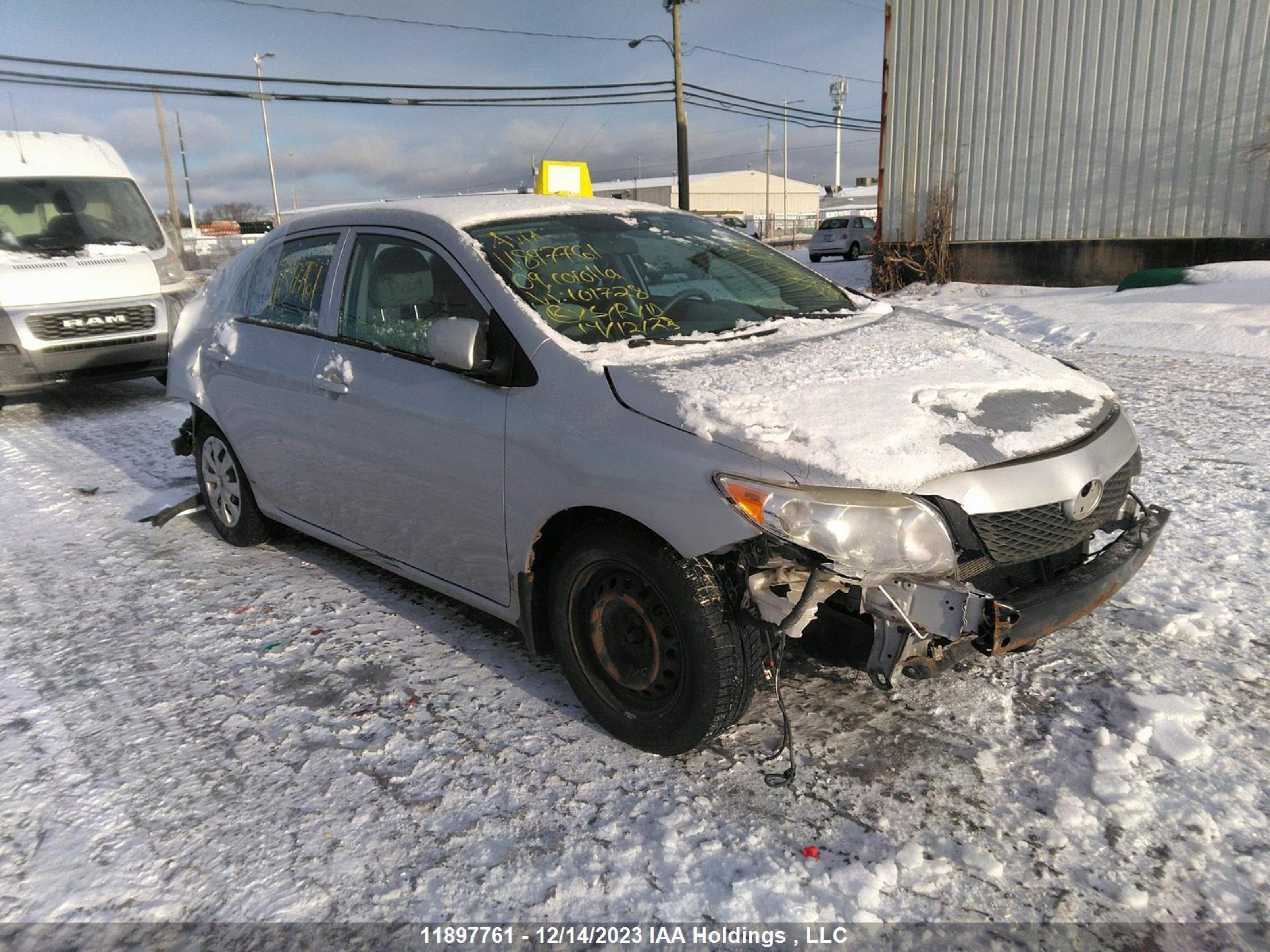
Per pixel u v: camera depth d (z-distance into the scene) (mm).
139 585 4402
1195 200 13906
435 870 2377
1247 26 13000
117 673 3506
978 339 3391
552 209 3715
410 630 3771
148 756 2941
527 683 3295
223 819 2613
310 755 2904
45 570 4648
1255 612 3486
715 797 2613
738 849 2396
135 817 2641
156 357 9438
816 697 3086
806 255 34312
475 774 2770
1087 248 15102
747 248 4090
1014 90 15391
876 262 17891
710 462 2447
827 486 2322
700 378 2740
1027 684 3094
